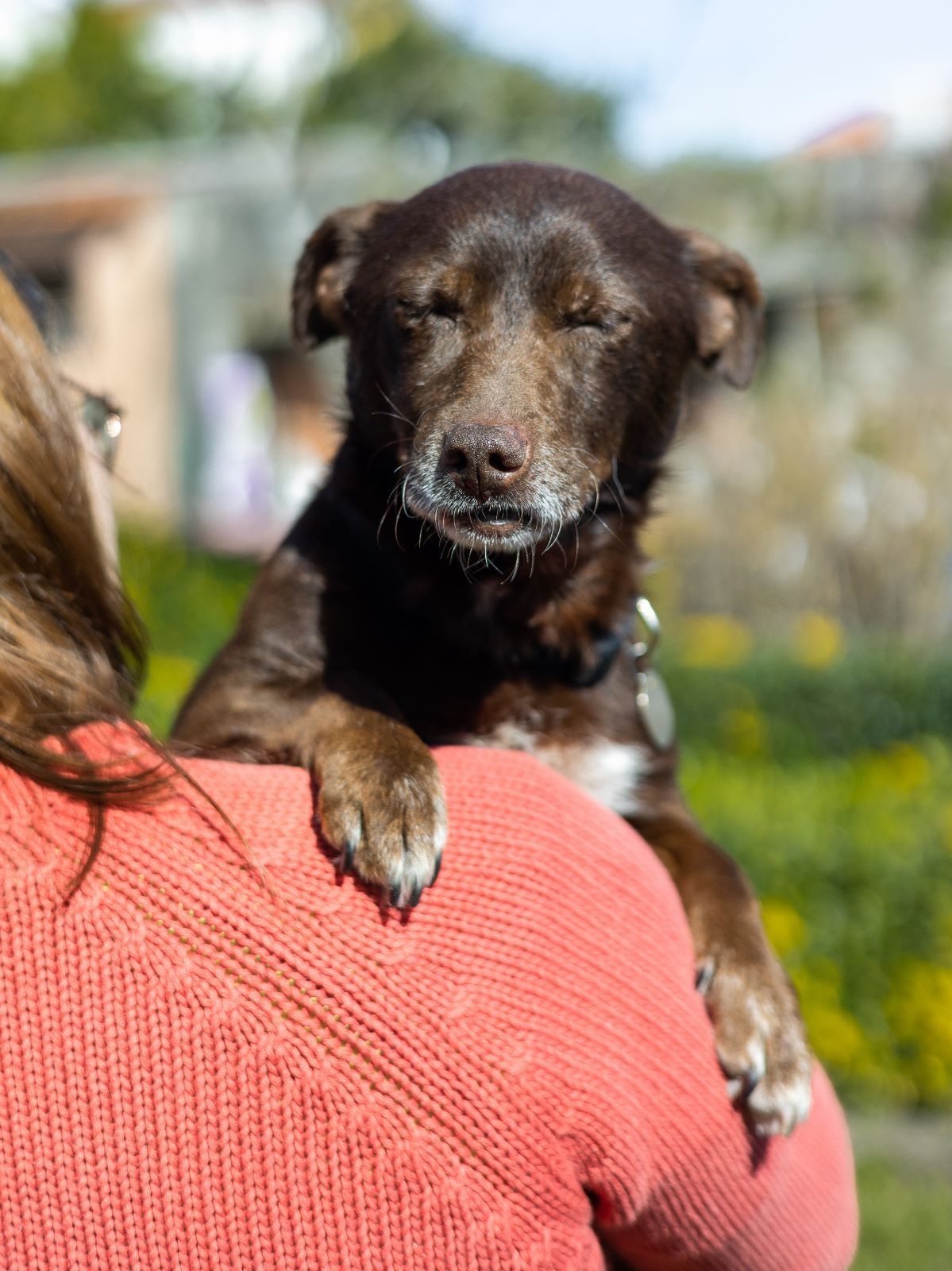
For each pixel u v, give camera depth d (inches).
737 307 116.7
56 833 51.7
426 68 553.3
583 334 98.6
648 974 60.7
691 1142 60.2
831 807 225.1
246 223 690.2
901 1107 206.5
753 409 455.2
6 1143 48.9
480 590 93.4
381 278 101.8
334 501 96.3
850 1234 72.9
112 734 56.1
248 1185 49.8
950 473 413.4
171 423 689.0
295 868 55.1
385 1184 50.6
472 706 95.2
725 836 213.3
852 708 310.0
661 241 108.7
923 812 223.3
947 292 612.7
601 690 98.9
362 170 594.9
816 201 593.3
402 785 63.6
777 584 426.3
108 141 1267.2
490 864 57.8
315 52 639.8
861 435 436.8
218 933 51.6
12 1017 49.5
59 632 58.2
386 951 53.7
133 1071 49.6
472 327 96.7
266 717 86.3
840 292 619.5
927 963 205.2
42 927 50.3
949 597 413.7
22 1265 48.8
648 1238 61.2
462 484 89.0
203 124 1237.1
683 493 439.2
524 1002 55.1
